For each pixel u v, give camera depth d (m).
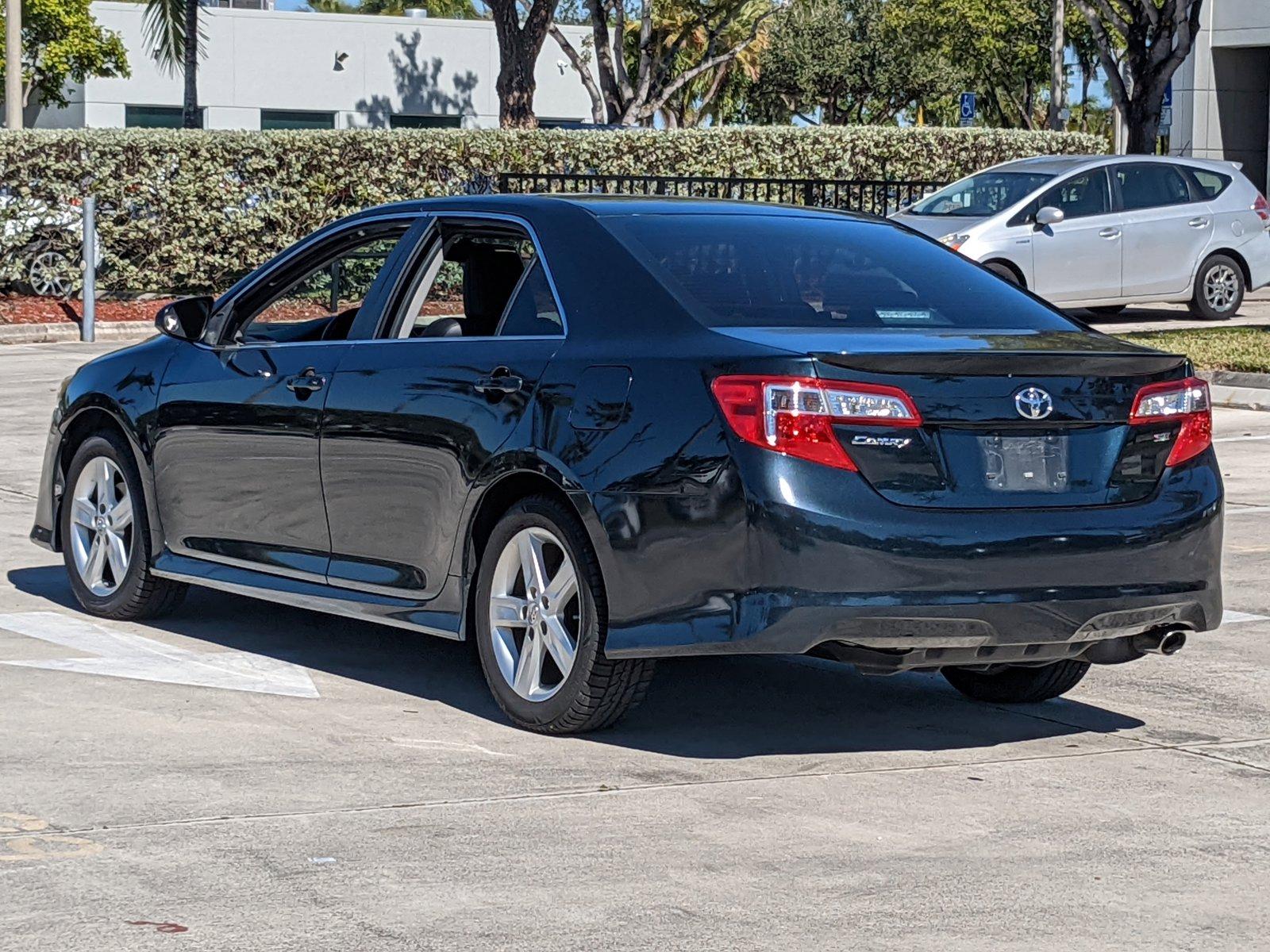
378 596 6.87
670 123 62.81
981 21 60.94
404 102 55.00
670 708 6.84
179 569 7.74
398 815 5.37
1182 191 22.34
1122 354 6.04
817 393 5.63
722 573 5.68
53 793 5.49
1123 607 5.93
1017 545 5.75
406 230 7.11
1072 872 4.97
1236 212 22.56
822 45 65.75
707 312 6.11
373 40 54.44
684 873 4.89
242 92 53.06
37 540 8.51
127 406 7.92
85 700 6.65
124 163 24.80
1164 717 6.84
